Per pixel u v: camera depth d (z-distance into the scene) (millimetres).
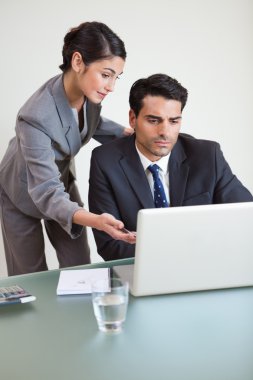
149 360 993
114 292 1125
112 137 2371
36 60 2822
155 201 1886
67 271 1435
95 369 965
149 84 1771
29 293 1278
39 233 2291
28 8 2762
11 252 2334
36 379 938
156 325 1145
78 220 1628
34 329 1137
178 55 3059
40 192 1812
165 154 1835
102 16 2887
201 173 1926
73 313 1212
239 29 3143
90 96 1854
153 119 1784
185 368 962
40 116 1861
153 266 1274
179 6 3008
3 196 2258
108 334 1107
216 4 3070
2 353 1037
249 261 1333
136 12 2939
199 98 3148
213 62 3135
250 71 3221
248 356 1003
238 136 3281
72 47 1818
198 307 1238
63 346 1057
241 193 1936
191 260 1293
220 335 1093
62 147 1982
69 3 2820
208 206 1273
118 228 1497
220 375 936
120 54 1818
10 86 2807
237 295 1310
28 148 1859
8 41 2762
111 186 1881
